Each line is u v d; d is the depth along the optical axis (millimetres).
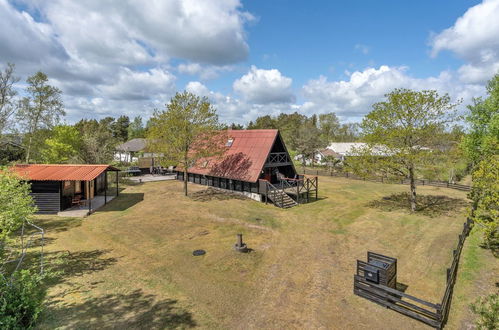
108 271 11945
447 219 19938
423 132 20062
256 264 13031
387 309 9719
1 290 8516
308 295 10562
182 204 23344
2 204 9938
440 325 8531
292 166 28641
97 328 8305
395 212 21828
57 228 17328
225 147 27672
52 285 10664
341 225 18844
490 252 14234
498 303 7727
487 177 13156
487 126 23469
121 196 26266
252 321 9000
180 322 8750
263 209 22562
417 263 13250
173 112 24359
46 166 22203
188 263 12914
